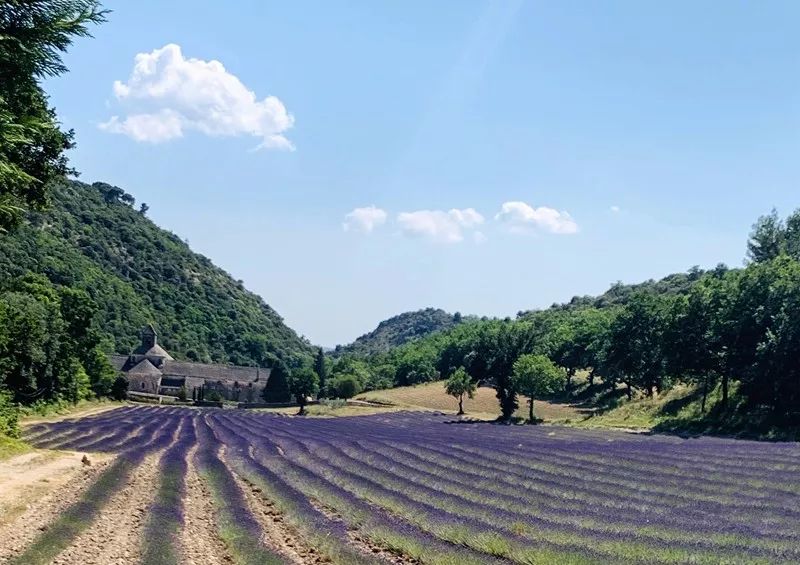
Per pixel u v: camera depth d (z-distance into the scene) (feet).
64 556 43.88
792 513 64.23
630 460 107.04
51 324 220.23
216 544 51.06
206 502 69.00
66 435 133.80
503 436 168.14
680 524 57.98
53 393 229.66
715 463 103.35
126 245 609.01
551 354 364.17
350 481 81.25
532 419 263.49
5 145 39.01
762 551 47.75
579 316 432.66
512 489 78.54
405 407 343.26
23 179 42.42
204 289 643.04
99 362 311.47
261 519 62.18
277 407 376.68
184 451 114.62
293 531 57.00
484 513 62.90
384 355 578.66
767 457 110.63
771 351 179.01
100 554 44.98
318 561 47.42
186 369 460.14
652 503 70.54
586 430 203.82
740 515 63.26
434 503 69.00
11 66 37.58
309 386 347.36
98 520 55.47
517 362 268.82
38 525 52.85
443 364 460.55
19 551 44.73
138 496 67.87
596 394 333.83
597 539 51.57
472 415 305.94
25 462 89.25
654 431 194.70
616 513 64.03
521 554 46.65
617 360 280.72
